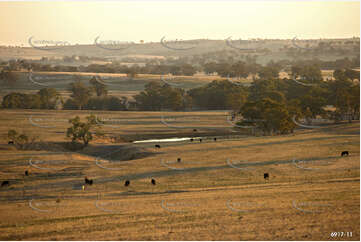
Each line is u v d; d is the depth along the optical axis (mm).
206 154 102250
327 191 52062
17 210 51969
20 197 63656
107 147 125812
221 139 134375
